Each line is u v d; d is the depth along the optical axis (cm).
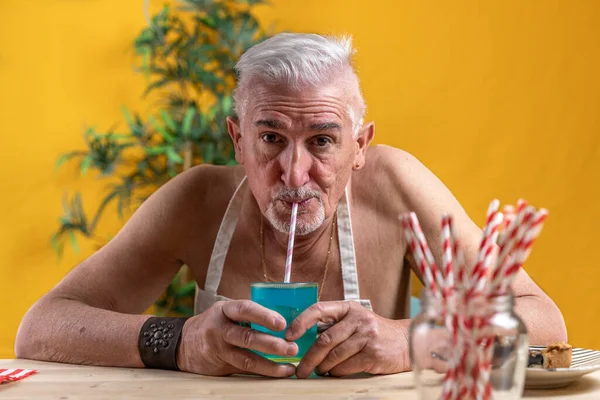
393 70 380
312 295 143
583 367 127
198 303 199
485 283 94
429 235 195
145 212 202
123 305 193
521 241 92
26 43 395
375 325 142
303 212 165
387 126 381
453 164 375
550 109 367
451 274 94
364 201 201
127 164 399
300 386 133
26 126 395
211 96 403
